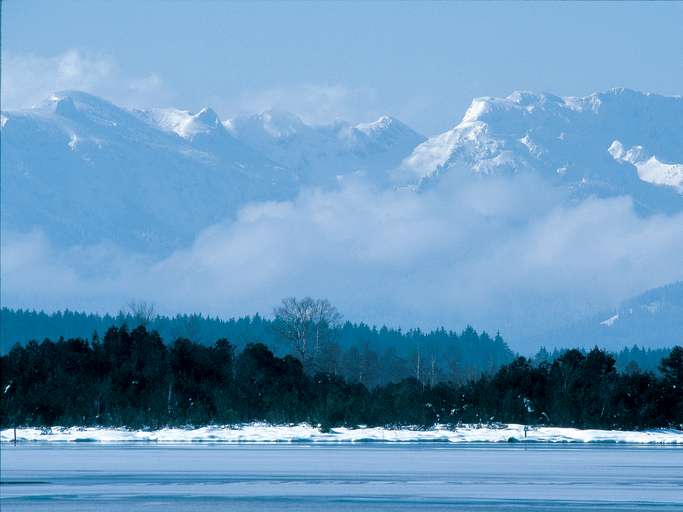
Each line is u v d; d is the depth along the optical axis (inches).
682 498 5531.5
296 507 5246.1
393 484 6250.0
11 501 5541.3
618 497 5585.6
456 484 6250.0
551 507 5201.8
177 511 5118.1
